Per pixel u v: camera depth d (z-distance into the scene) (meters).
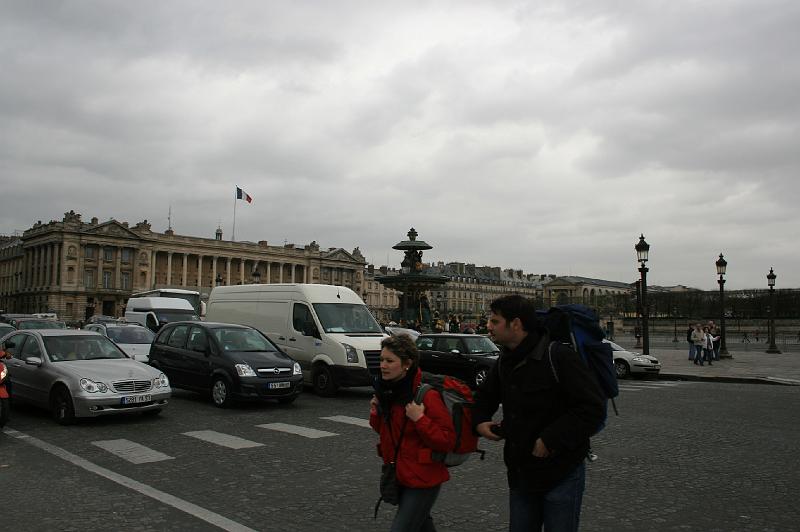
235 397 14.86
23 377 13.54
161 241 132.00
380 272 182.38
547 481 4.09
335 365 17.59
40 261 127.25
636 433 12.30
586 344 4.23
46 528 6.36
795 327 74.56
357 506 7.19
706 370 28.25
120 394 12.52
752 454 10.33
